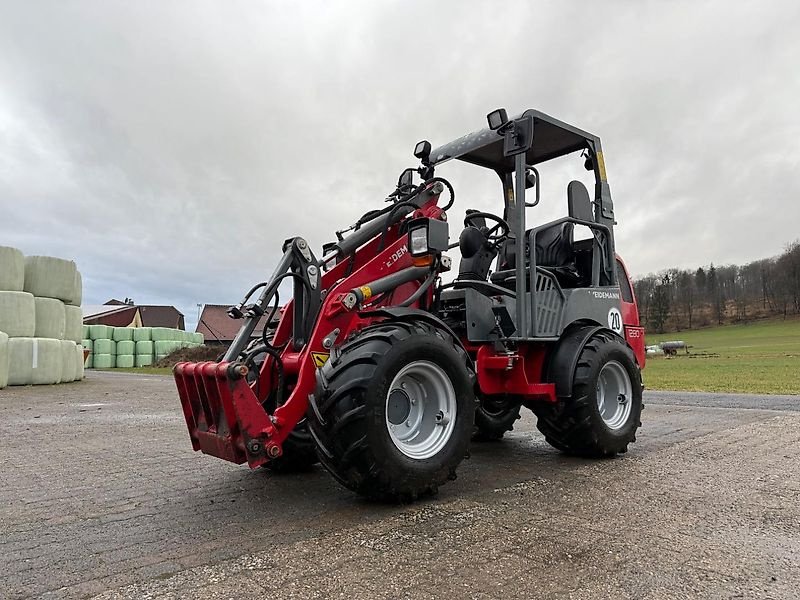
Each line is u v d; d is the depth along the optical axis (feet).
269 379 12.00
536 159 17.85
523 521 9.45
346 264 12.75
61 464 14.73
